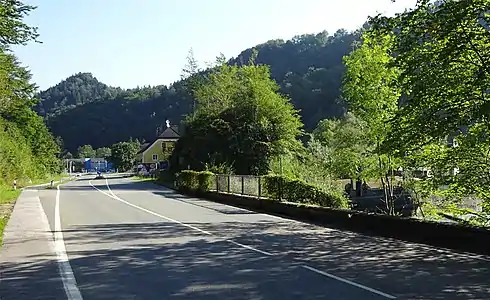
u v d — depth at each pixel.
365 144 27.69
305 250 13.12
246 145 50.81
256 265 11.01
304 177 37.91
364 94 26.89
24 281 9.57
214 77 66.56
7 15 20.81
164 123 130.88
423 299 8.03
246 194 29.25
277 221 20.48
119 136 153.38
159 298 8.17
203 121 56.09
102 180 79.56
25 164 61.88
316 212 20.59
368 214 17.36
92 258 12.02
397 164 24.66
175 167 60.62
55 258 12.06
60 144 145.50
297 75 86.06
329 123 46.12
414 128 14.43
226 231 17.09
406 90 14.73
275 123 52.81
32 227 18.44
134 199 34.31
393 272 10.27
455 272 10.27
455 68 14.12
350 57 27.44
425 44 14.20
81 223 19.75
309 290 8.65
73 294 8.52
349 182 39.12
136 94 162.62
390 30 14.84
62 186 58.09
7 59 34.03
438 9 13.58
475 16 13.07
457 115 13.71
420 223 14.93
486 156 15.66
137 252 12.80
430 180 17.14
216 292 8.53
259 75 57.62
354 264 11.15
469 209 17.73
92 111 162.62
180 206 28.30
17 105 50.94
